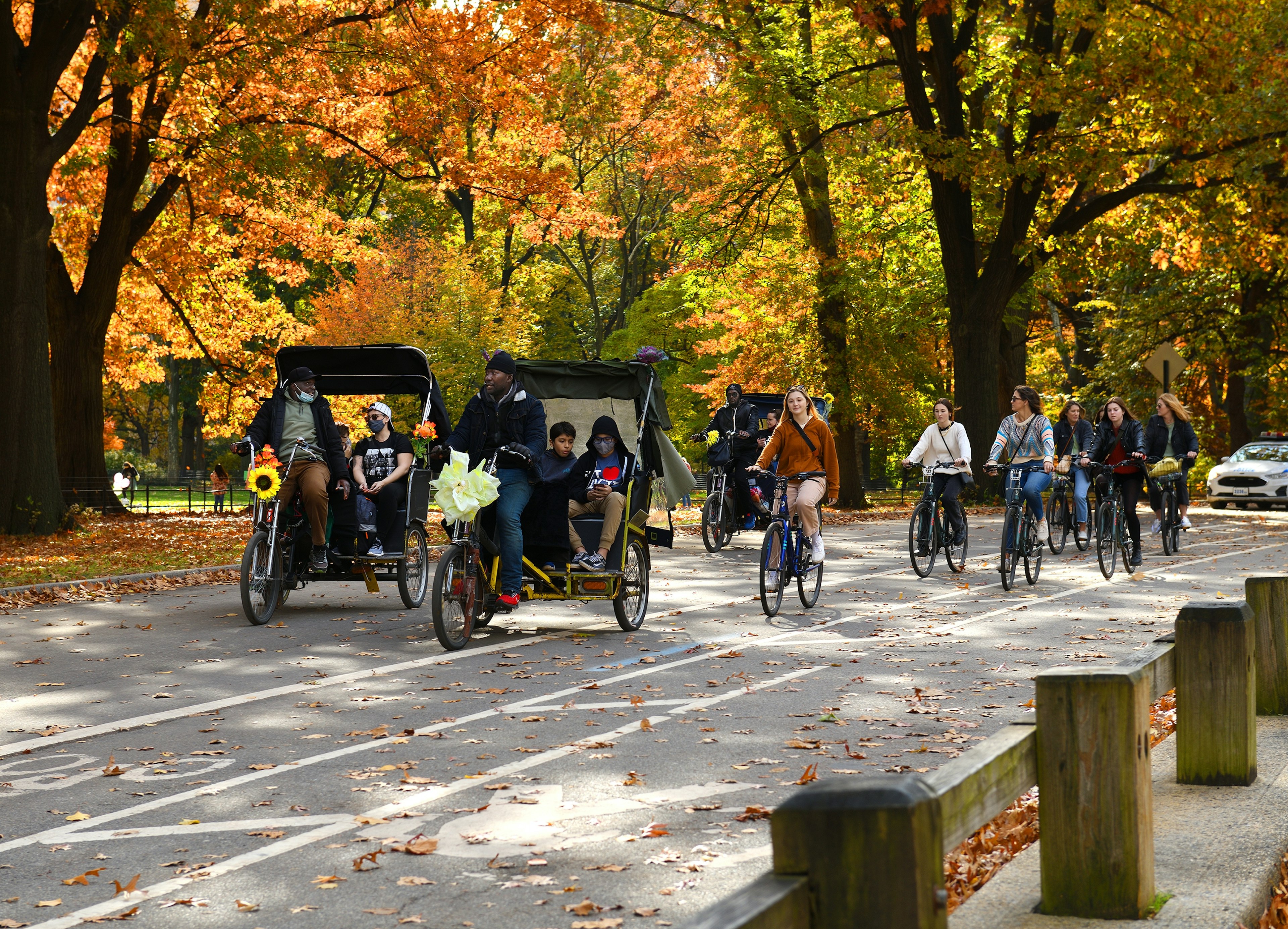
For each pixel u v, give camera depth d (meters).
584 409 14.11
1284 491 35.28
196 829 5.88
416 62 27.97
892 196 39.41
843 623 12.64
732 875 5.11
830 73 34.50
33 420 24.45
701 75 36.19
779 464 13.81
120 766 7.11
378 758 7.23
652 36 33.97
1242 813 5.30
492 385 11.64
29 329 24.39
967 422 34.50
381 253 47.88
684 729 7.86
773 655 10.73
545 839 5.64
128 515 33.19
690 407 52.84
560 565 12.01
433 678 9.80
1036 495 15.57
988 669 9.95
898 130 31.52
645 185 52.38
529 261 58.28
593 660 10.57
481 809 6.11
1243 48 29.75
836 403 38.16
